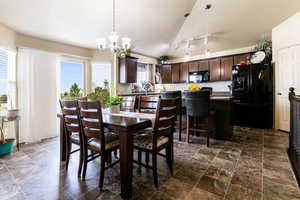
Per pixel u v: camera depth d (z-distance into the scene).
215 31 4.02
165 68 6.52
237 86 4.40
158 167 2.11
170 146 1.91
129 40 2.52
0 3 2.26
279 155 2.43
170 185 1.69
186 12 3.08
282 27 3.62
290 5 2.99
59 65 3.84
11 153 2.61
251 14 3.29
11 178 1.85
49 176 1.89
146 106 2.53
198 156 2.43
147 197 1.51
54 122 3.65
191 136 3.52
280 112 3.80
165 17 3.16
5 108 2.83
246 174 1.90
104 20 3.04
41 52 3.41
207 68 5.72
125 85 5.07
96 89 2.23
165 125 1.75
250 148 2.74
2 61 2.83
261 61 4.09
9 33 2.85
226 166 2.10
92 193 1.57
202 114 2.88
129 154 1.50
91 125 1.66
